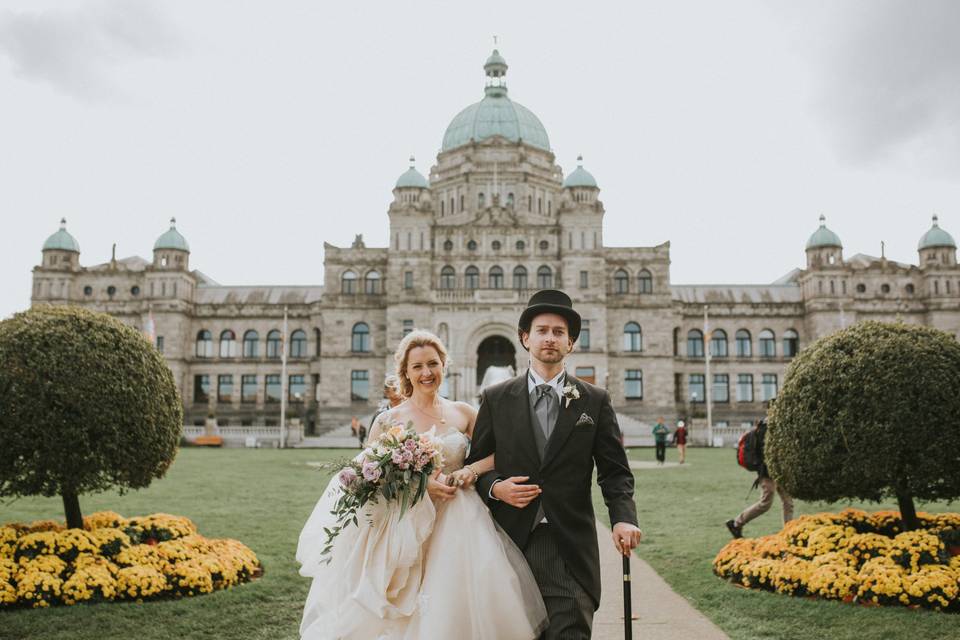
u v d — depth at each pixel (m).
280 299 94.19
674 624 11.66
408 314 78.81
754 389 88.06
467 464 8.24
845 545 13.70
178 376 85.75
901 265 89.69
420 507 7.70
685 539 18.42
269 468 38.91
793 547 14.32
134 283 89.00
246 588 13.44
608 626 11.66
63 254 89.00
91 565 12.91
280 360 88.56
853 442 13.68
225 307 89.31
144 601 12.55
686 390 87.75
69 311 14.78
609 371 82.19
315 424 86.00
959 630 10.70
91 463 13.77
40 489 13.84
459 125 96.69
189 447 67.50
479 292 78.06
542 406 7.91
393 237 80.00
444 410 8.99
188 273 88.25
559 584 7.32
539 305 7.97
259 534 18.62
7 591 12.05
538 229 80.81
